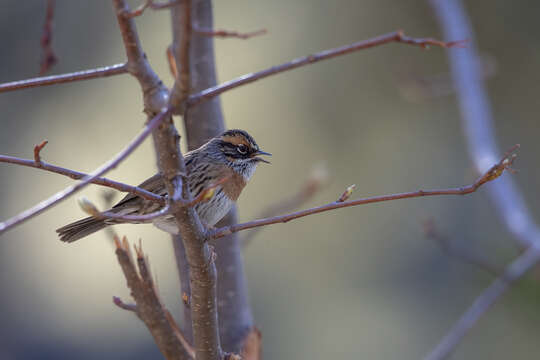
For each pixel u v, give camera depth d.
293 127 14.30
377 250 14.84
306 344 14.48
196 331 5.50
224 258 7.27
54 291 16.84
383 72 14.07
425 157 14.54
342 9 14.25
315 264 14.97
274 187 14.09
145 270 5.82
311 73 14.29
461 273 14.25
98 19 15.85
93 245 17.00
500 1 13.88
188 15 3.83
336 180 14.41
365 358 14.18
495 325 11.82
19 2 16.36
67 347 16.52
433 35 13.80
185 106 4.32
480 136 9.98
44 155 15.80
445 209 14.67
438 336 14.00
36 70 16.20
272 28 14.48
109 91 15.77
